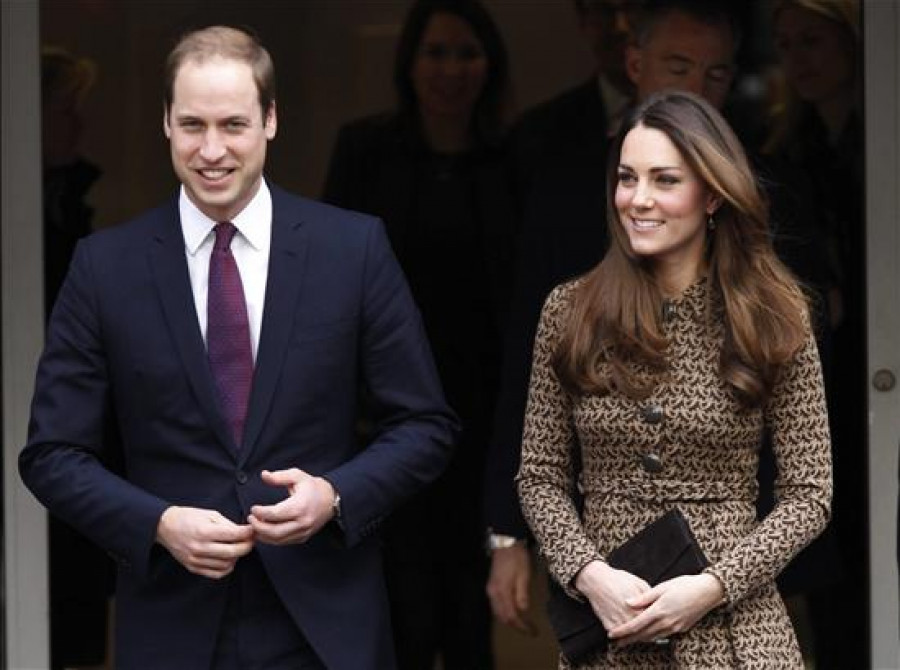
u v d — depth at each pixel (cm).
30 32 2016
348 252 1471
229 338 1445
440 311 2075
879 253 1986
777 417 1448
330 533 1448
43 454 1444
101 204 2052
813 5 1983
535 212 1923
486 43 2055
